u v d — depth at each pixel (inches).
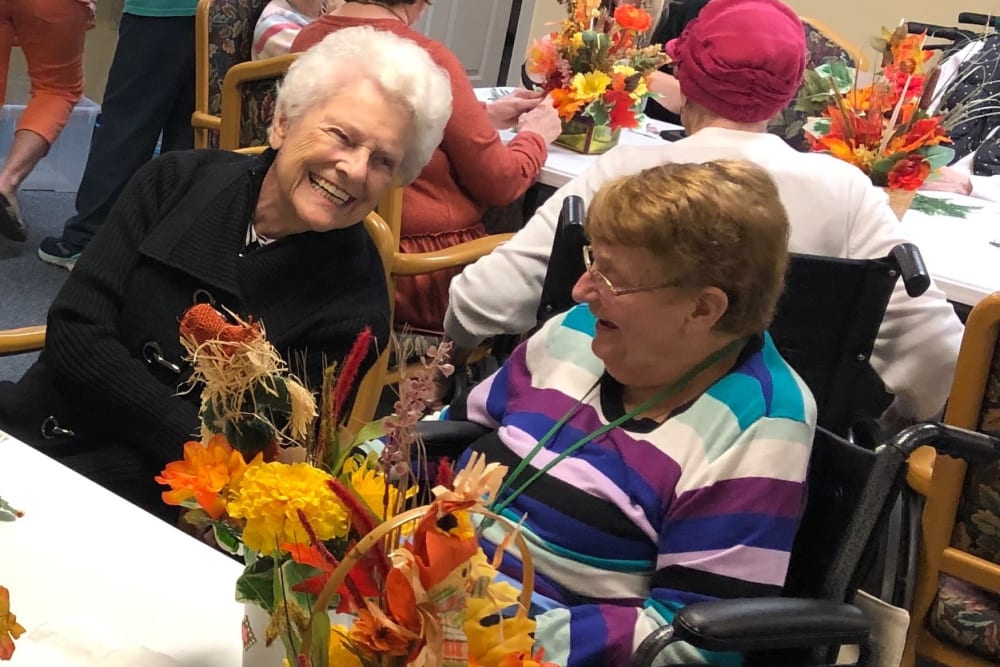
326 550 29.7
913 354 69.1
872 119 89.8
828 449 50.5
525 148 96.8
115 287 63.5
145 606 39.3
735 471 47.4
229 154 68.5
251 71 95.3
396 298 91.1
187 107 138.6
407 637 26.9
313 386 62.1
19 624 34.4
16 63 164.2
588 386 53.0
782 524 47.0
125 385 60.9
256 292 62.4
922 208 100.6
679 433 49.0
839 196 67.7
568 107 102.9
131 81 133.6
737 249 45.7
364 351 34.3
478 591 28.9
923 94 90.8
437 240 94.5
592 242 48.6
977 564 59.0
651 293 46.4
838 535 49.8
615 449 50.1
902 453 46.3
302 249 62.6
